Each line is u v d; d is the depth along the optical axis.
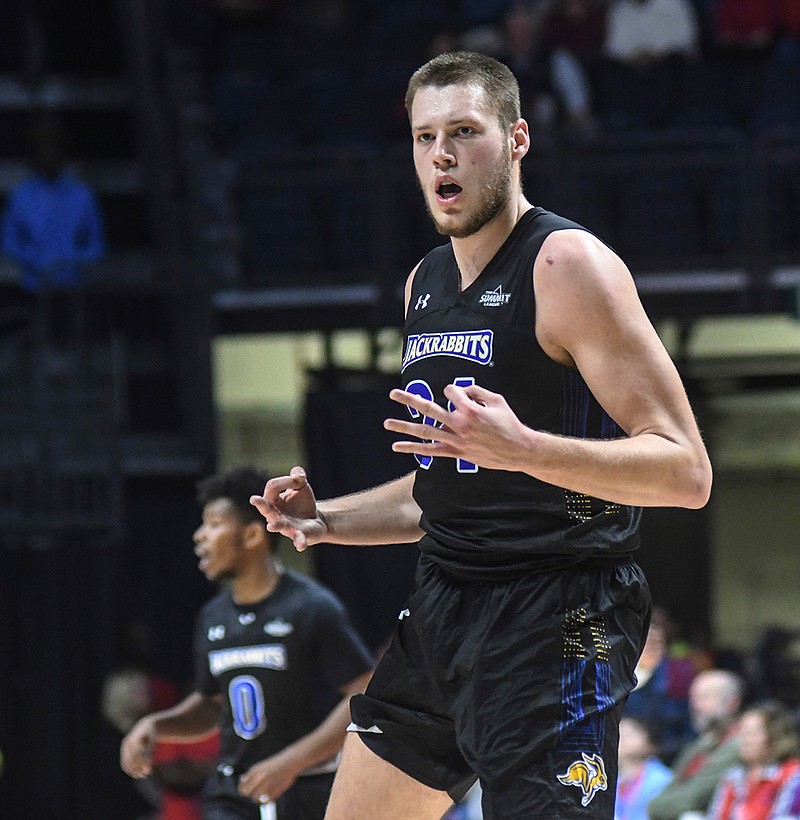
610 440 8.34
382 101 39.22
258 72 42.81
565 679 8.87
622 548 9.14
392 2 44.59
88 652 31.16
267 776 14.27
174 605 33.28
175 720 15.89
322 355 39.16
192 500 33.78
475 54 9.16
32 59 40.91
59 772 30.62
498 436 7.88
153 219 38.00
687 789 23.22
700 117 38.34
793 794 21.73
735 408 41.09
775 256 34.03
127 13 40.66
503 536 9.08
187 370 34.12
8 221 34.06
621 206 35.03
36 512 31.44
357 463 33.22
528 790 8.73
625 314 8.62
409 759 9.65
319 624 15.36
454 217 9.01
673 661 29.91
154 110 39.22
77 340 33.31
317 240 35.62
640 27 40.75
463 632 9.18
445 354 9.21
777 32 42.94
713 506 41.78
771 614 42.84
